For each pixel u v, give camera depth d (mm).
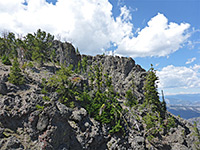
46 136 24062
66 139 28469
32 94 31047
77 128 33594
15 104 27281
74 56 102500
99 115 43688
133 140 45281
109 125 43875
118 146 39219
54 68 63781
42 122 25234
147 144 48781
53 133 24938
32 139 23578
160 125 59375
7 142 20234
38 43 64500
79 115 36938
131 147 43500
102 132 40312
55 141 25219
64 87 41281
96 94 52062
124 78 102875
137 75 100438
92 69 106562
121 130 44812
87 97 47188
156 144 51625
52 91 41062
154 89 74188
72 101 41594
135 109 70062
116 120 46156
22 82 35312
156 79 75062
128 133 47375
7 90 30016
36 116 25641
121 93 89688
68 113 30516
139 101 81500
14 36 74000
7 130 22469
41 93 36500
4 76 34562
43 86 40750
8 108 25594
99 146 37562
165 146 52469
